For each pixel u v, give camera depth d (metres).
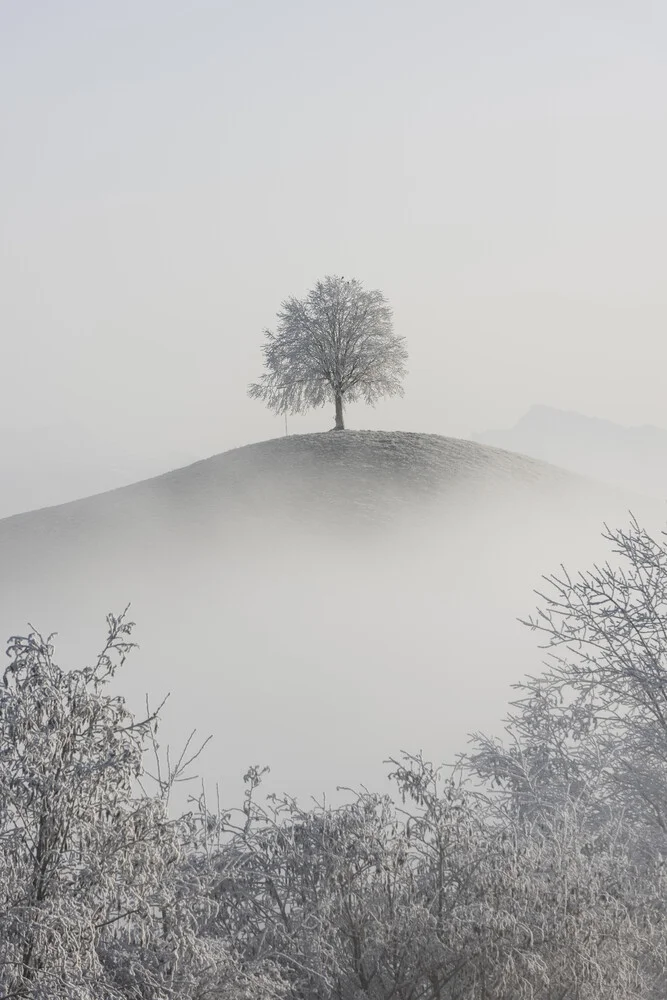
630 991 4.46
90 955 3.93
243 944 4.80
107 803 4.29
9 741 4.21
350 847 4.96
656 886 5.15
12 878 3.97
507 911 4.52
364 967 4.71
